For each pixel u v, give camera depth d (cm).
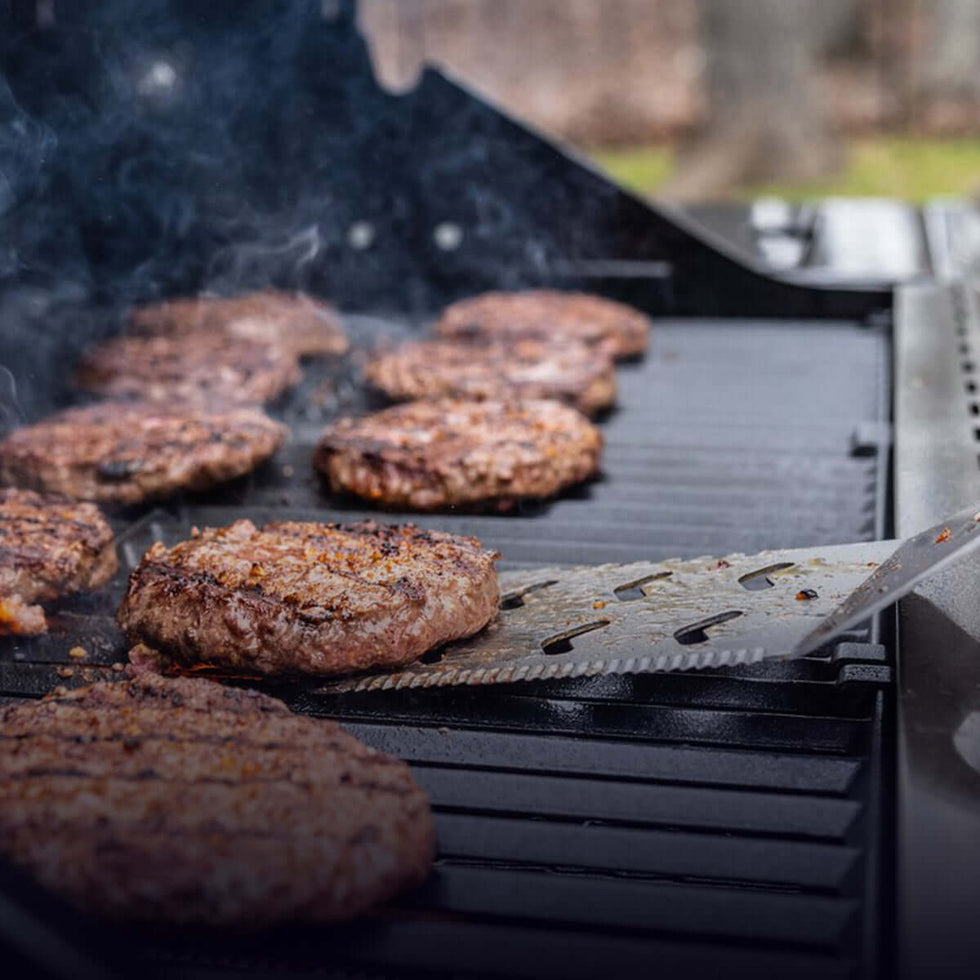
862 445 93
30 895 55
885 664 74
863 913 66
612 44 340
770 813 70
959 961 56
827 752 72
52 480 88
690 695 74
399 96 111
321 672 74
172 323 105
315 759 69
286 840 66
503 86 338
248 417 93
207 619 74
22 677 76
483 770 72
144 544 86
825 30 343
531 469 88
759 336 110
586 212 113
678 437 96
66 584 80
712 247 111
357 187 113
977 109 329
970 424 87
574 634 75
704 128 295
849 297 110
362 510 88
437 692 74
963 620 72
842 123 331
